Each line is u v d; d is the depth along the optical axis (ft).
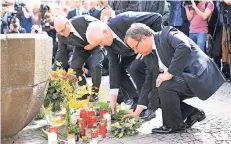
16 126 11.03
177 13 23.52
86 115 13.08
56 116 13.19
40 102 11.41
